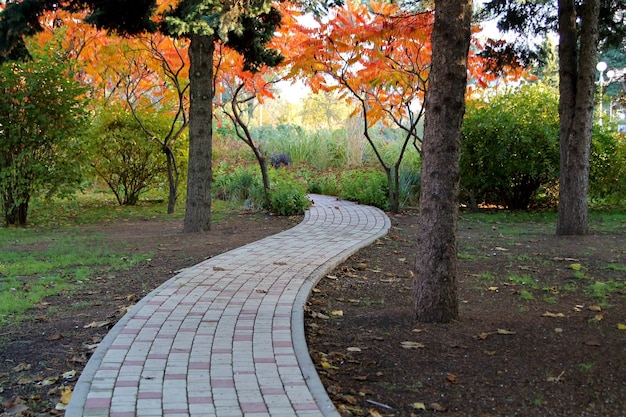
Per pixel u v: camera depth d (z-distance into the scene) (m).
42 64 10.62
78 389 3.26
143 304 5.11
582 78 9.09
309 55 11.33
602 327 4.54
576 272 6.67
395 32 10.26
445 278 4.64
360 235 9.44
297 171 19.19
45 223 11.53
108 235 9.73
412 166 15.97
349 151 20.27
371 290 5.98
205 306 5.06
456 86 4.37
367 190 14.18
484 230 10.34
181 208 14.36
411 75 12.15
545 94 13.69
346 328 4.62
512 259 7.52
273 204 12.90
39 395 3.34
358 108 14.80
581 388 3.37
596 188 13.46
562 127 9.38
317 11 8.05
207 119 9.84
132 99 17.00
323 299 5.61
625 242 8.60
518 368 3.68
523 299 5.49
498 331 4.38
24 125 10.68
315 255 7.55
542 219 11.98
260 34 10.27
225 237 9.34
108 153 14.22
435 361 3.83
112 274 6.59
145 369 3.57
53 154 11.16
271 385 3.35
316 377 3.48
